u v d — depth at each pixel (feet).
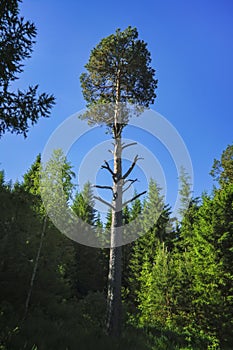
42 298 44.01
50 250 49.96
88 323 42.06
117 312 35.86
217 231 59.88
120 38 47.26
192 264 63.00
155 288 63.05
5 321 29.53
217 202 63.41
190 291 58.44
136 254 109.29
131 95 49.44
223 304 53.42
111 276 37.52
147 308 64.90
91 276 110.83
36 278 44.39
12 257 41.34
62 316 43.27
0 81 22.13
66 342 25.77
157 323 57.93
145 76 47.65
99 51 47.26
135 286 101.04
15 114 21.85
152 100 48.60
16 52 22.70
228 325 50.80
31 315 37.01
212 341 49.16
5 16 23.03
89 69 48.75
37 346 22.98
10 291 40.81
